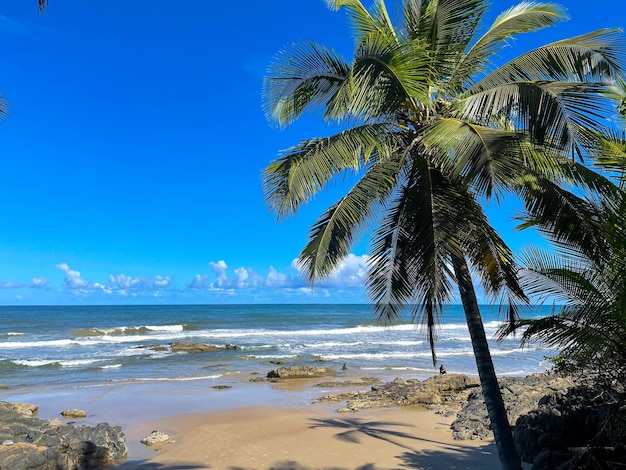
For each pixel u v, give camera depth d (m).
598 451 7.39
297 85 7.45
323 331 51.81
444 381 19.03
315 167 6.80
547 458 8.23
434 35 7.35
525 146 5.77
